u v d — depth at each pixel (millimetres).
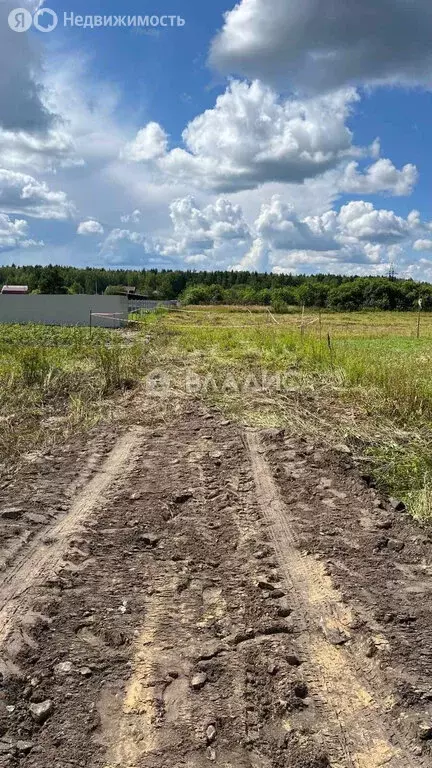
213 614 3447
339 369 11055
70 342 20156
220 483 5711
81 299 31625
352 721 2623
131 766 2387
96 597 3605
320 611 3461
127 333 25281
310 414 8367
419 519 4844
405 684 2779
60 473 5980
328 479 5742
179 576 3883
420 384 9141
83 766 2385
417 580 3846
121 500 5223
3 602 3521
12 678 2848
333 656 3057
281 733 2561
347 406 8859
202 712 2672
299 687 2791
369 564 4055
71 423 8117
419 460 6203
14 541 4332
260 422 8047
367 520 4809
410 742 2494
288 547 4324
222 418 8352
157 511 4965
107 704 2715
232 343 18812
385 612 3400
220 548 4324
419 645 3086
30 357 11508
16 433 7457
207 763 2402
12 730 2553
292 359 13781
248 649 3104
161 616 3414
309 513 4945
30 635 3191
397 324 40750
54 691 2781
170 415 8641
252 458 6484
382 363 11406
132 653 3076
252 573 3918
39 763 2391
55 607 3465
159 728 2578
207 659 3029
